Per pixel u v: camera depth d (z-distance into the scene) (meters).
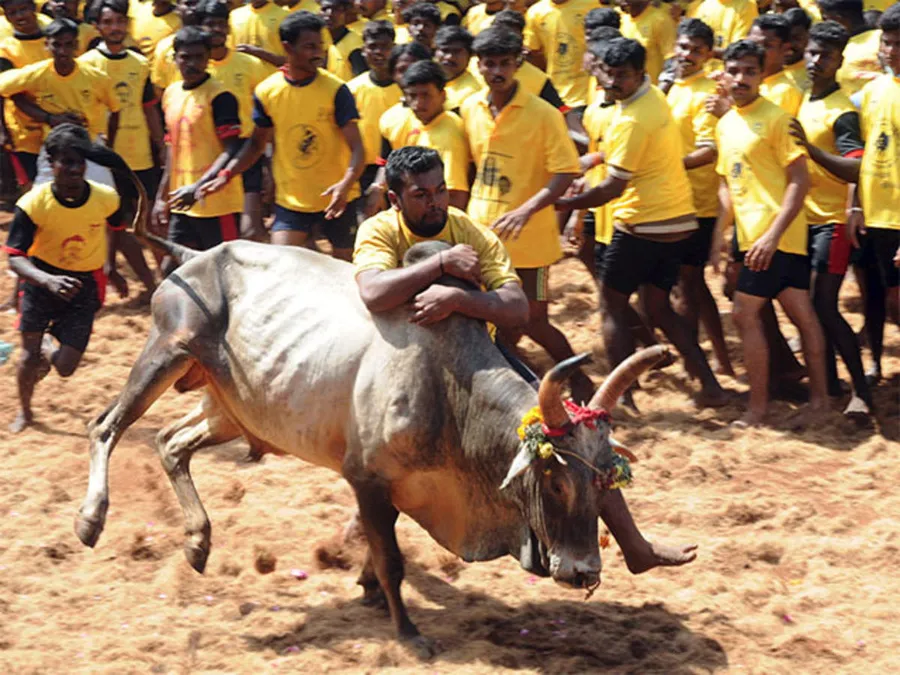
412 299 5.70
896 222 8.40
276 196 9.89
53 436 8.76
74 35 11.27
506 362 5.64
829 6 9.81
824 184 8.78
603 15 10.52
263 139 9.81
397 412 5.61
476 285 5.74
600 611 6.25
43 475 8.01
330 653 5.82
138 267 11.37
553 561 5.22
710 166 9.35
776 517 7.34
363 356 5.77
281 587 6.57
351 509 7.45
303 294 6.10
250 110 11.43
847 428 8.54
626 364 5.14
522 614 6.21
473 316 5.62
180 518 7.41
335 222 9.99
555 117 8.23
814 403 8.64
